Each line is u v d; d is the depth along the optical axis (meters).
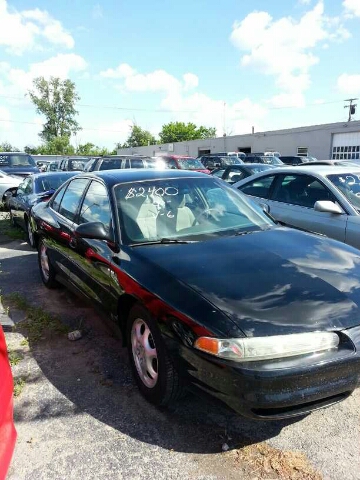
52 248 4.96
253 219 3.98
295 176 5.99
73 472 2.41
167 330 2.64
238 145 43.81
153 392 2.92
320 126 35.44
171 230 3.59
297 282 2.70
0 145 71.12
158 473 2.40
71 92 70.69
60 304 4.97
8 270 6.50
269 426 2.78
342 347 2.44
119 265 3.25
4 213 13.80
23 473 2.41
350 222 4.97
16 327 4.29
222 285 2.66
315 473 2.37
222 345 2.34
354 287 2.73
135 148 63.38
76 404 3.03
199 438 2.67
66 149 68.94
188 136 89.56
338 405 3.00
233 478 2.36
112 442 2.65
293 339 2.34
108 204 3.79
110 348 3.88
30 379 3.37
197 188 4.12
